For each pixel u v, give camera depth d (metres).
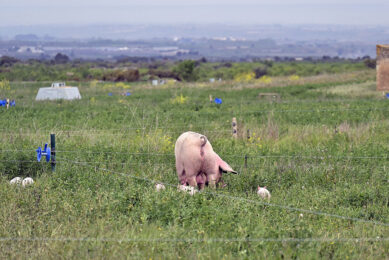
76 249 14.91
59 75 143.75
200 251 14.77
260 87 96.44
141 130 36.62
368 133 36.38
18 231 16.30
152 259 14.46
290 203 20.30
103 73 155.75
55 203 19.47
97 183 22.56
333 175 25.25
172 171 25.95
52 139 25.28
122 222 17.70
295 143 34.16
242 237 15.62
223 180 24.47
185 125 41.53
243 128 37.62
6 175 24.72
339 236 16.62
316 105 56.94
